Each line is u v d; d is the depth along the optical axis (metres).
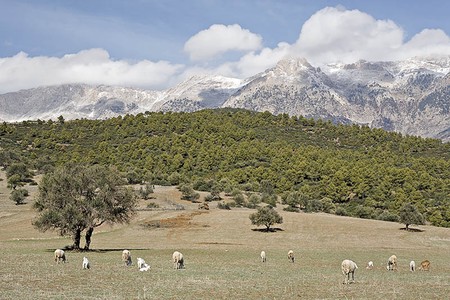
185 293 32.50
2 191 154.62
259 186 175.25
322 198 167.25
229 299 30.69
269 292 33.59
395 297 31.77
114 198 69.88
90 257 59.31
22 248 71.94
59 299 28.83
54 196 67.81
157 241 92.62
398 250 84.00
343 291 34.34
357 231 109.50
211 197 157.12
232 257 64.88
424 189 167.62
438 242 98.25
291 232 107.00
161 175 183.12
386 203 157.38
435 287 37.00
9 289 32.06
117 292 32.09
